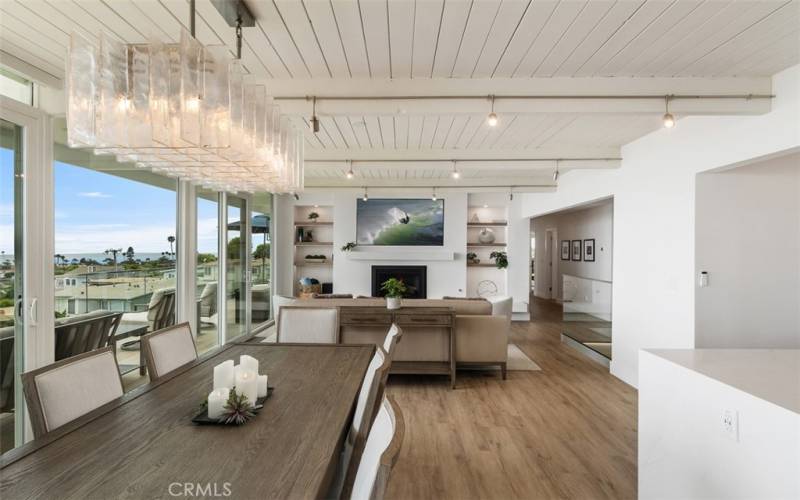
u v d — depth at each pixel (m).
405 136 4.10
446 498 2.23
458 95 2.65
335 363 2.41
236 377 1.65
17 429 2.55
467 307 4.49
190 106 1.55
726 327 3.22
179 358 2.42
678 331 3.42
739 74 2.59
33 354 2.62
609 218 7.46
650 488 2.00
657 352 2.05
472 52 2.32
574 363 5.00
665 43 2.20
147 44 1.55
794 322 3.22
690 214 3.29
